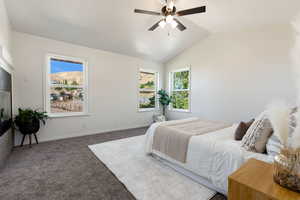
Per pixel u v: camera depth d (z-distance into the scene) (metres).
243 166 0.94
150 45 4.31
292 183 0.70
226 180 1.54
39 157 2.53
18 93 3.06
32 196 1.58
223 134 2.11
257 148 1.48
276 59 3.03
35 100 3.28
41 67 3.33
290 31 2.85
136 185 1.78
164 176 1.98
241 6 2.76
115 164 2.30
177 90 5.30
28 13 2.66
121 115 4.66
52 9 2.65
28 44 3.16
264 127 1.50
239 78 3.59
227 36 3.77
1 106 2.22
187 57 4.78
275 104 0.84
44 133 3.41
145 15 3.05
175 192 1.66
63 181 1.85
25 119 2.82
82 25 3.13
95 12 2.84
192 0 2.70
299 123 0.71
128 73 4.78
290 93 2.87
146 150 2.61
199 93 4.46
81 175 1.99
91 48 4.02
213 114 4.13
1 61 2.22
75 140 3.48
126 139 3.58
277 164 0.77
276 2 2.49
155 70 5.45
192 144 1.90
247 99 3.46
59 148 2.95
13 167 2.19
